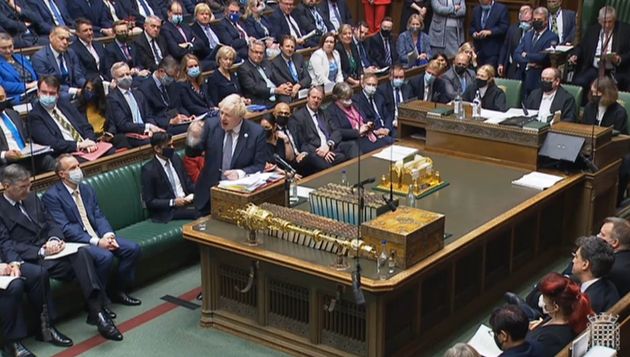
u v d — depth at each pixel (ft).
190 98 27.48
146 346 18.17
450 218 19.47
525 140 22.97
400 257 16.53
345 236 17.17
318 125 26.71
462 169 23.13
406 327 17.34
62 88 26.66
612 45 32.60
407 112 25.91
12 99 25.31
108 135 24.68
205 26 34.42
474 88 28.25
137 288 21.07
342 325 17.03
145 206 22.27
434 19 39.14
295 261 16.92
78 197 19.80
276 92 29.12
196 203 21.84
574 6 38.63
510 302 15.24
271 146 25.32
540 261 22.24
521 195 21.08
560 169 22.97
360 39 34.86
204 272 18.74
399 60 36.27
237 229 18.65
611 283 14.88
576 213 22.85
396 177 21.39
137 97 25.75
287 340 17.78
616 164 23.57
